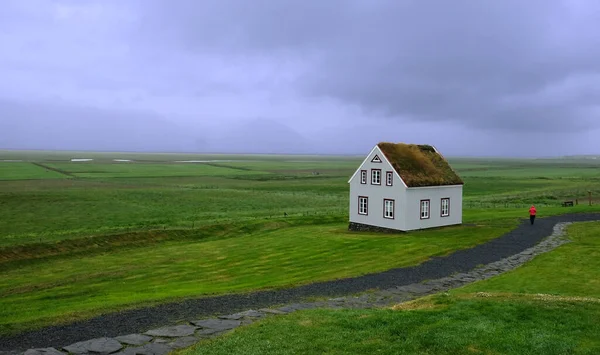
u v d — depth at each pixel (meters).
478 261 33.22
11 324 18.34
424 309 18.50
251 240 48.12
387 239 44.22
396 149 53.72
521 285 25.47
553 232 45.28
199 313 19.92
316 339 14.98
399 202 49.78
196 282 30.81
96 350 14.82
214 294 24.27
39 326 17.98
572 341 14.40
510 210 66.38
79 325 18.08
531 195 95.81
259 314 19.08
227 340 15.14
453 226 52.97
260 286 27.00
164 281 31.73
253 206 79.19
